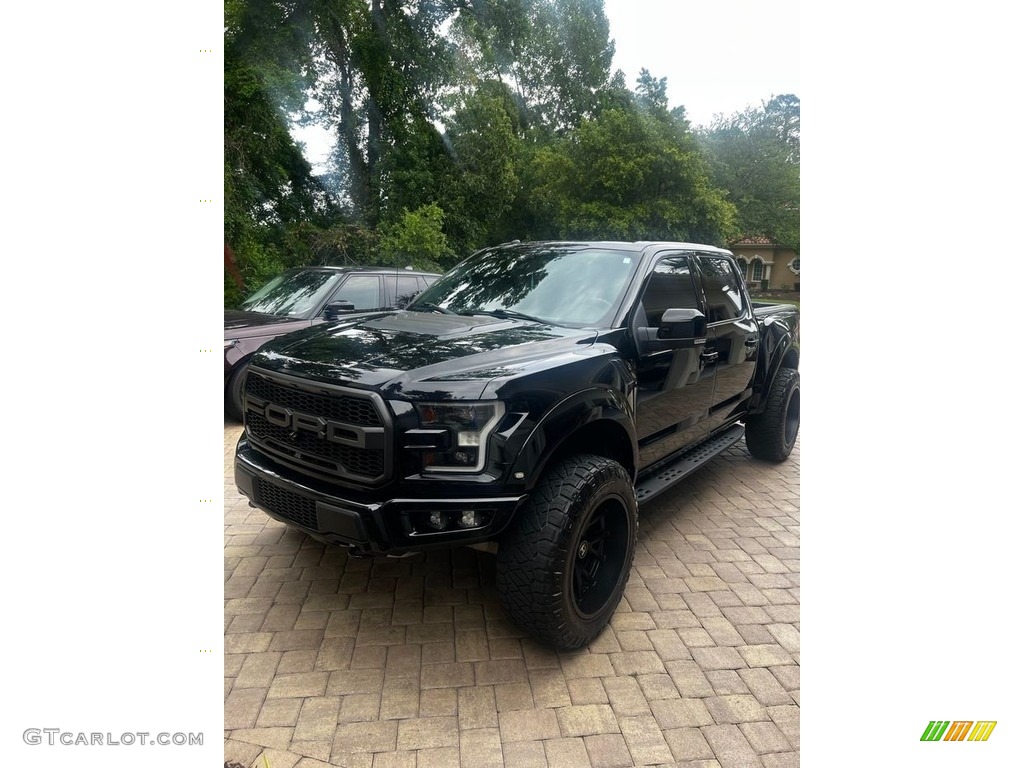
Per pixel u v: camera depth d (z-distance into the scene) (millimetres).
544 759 2123
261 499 2676
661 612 3037
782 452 5285
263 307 7074
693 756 2154
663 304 3516
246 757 2092
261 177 15711
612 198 23703
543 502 2438
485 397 2287
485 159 21328
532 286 3529
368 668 2545
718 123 35406
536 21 31891
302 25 17453
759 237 39688
